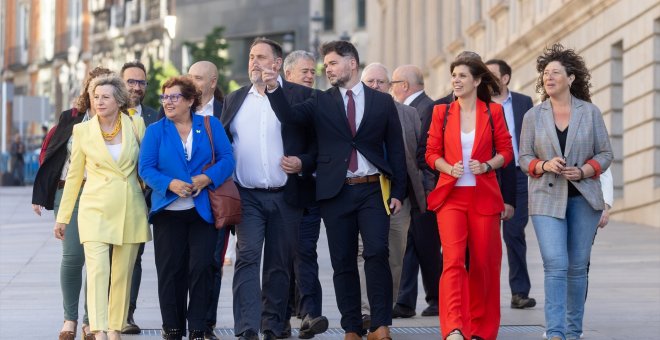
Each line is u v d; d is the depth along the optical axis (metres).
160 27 92.19
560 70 12.14
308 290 13.38
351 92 12.37
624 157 30.11
